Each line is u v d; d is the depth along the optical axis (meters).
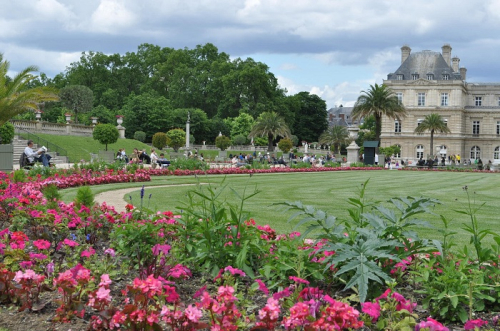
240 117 91.31
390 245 4.55
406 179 29.56
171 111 89.56
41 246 5.34
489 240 8.55
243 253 5.02
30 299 4.39
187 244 5.52
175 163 31.00
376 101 55.97
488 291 4.68
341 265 4.77
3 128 36.66
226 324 3.35
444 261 4.85
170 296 3.74
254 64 103.25
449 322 4.30
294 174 33.97
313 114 109.38
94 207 7.85
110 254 5.45
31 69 25.67
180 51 110.50
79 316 4.06
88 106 83.00
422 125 73.44
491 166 55.91
